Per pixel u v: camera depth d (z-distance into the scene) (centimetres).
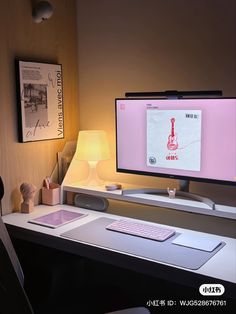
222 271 156
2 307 114
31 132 240
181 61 229
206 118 199
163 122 213
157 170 221
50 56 250
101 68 262
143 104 219
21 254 227
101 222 216
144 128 221
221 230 203
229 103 191
